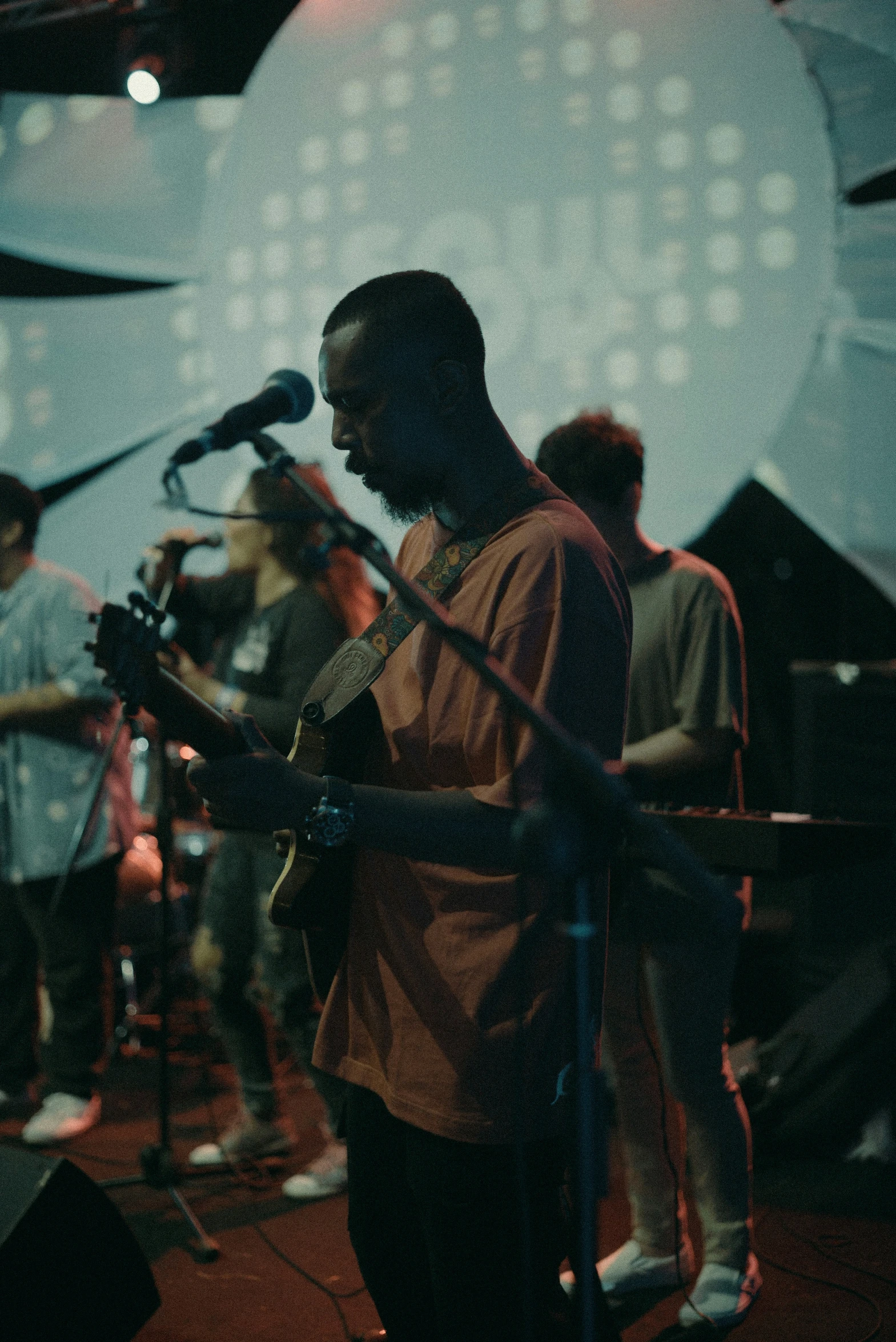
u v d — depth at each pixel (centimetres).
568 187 432
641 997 221
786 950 356
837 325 419
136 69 379
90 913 316
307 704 134
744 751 496
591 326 431
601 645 123
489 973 121
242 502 274
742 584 494
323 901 136
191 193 486
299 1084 359
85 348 507
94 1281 174
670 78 418
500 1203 122
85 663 304
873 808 333
